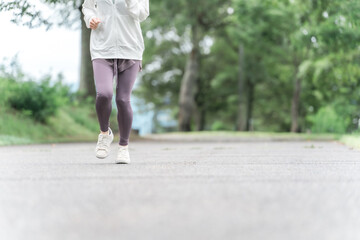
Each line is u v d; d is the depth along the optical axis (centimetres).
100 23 566
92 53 570
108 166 548
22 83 1711
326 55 2420
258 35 2886
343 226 223
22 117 1658
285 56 3203
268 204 278
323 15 2070
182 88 3569
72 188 354
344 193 324
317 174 445
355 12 1850
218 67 4397
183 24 3083
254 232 209
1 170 506
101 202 290
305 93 3816
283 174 445
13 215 253
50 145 1302
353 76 2498
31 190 345
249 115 4294
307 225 224
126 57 569
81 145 1303
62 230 218
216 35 3694
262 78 3922
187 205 276
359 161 618
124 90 577
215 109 4628
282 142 1456
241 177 418
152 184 373
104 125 590
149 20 3080
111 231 214
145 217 244
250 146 1163
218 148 1068
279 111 4503
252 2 2653
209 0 3166
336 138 1581
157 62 4328
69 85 2048
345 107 3017
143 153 865
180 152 897
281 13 2592
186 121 3559
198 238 199
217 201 289
